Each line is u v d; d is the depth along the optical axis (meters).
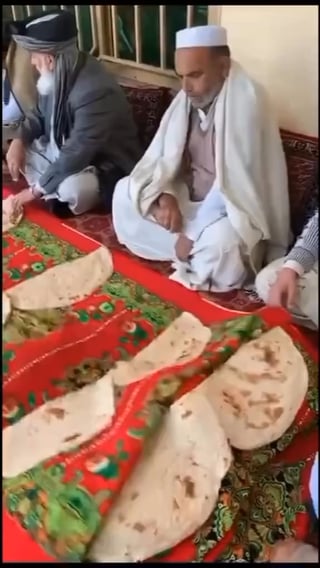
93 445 1.19
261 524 1.13
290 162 1.81
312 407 1.29
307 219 1.78
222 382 1.29
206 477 1.14
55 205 2.12
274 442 1.23
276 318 1.46
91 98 2.07
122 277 1.77
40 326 1.55
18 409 1.33
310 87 1.78
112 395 1.31
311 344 1.43
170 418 1.21
